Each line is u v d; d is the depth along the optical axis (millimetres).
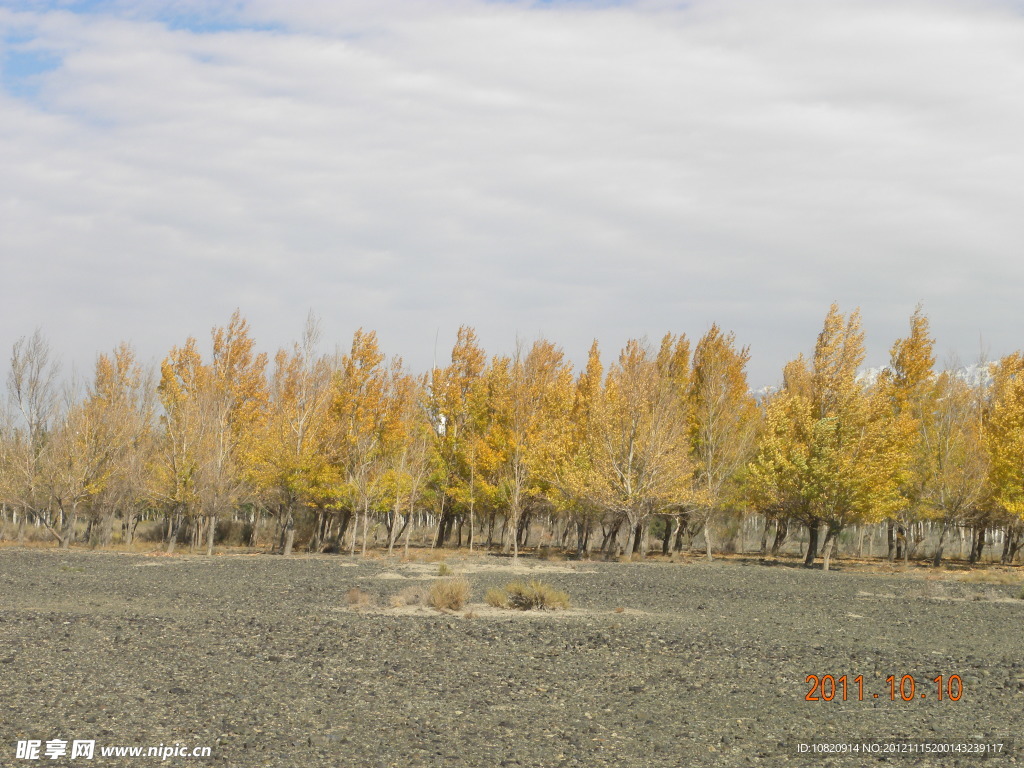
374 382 62812
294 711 15094
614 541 66062
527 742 13656
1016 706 16781
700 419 63906
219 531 77312
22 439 66375
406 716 14977
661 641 22969
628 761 12828
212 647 20688
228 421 67500
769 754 13320
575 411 67562
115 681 16875
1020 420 58000
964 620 29750
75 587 34531
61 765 11930
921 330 65500
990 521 64562
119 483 65188
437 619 26312
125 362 72875
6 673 17172
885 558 71375
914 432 58594
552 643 22312
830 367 59250
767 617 29359
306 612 27531
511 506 62312
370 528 83062
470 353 69375
